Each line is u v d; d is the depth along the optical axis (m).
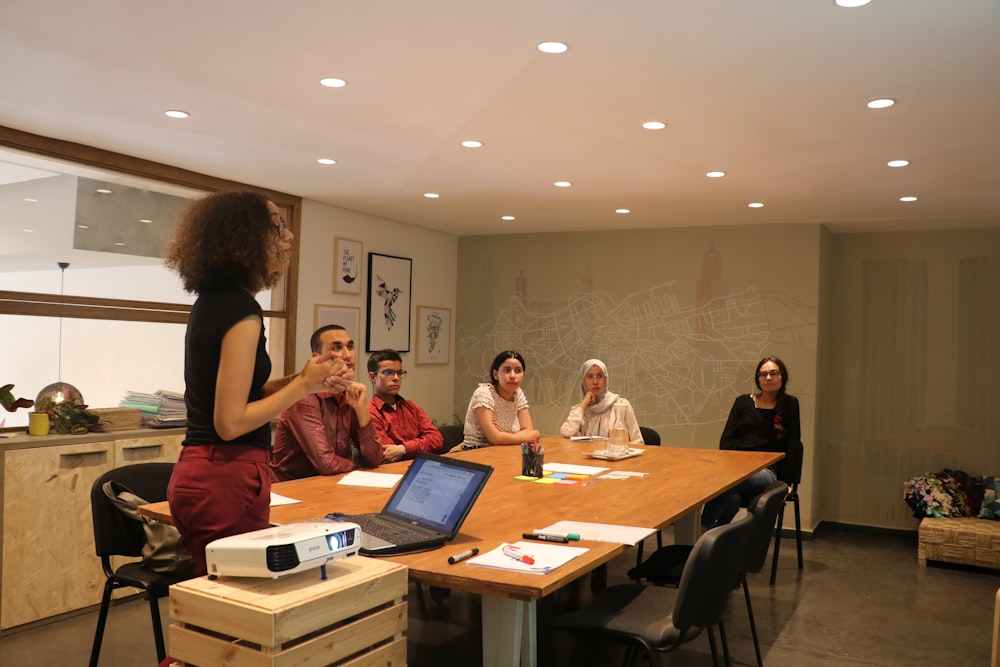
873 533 6.43
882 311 6.55
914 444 6.42
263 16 2.50
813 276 6.14
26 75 3.08
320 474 3.31
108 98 3.37
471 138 3.91
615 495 2.93
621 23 2.49
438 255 7.13
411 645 3.60
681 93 3.15
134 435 4.25
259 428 1.86
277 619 1.52
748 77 2.95
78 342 4.32
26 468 3.81
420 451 4.00
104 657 3.44
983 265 6.24
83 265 4.30
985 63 2.75
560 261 7.00
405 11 2.43
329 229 5.86
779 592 4.68
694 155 4.16
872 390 6.56
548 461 3.85
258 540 1.66
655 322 6.64
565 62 2.84
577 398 6.90
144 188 4.61
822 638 3.88
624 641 2.28
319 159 4.43
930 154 4.04
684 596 2.16
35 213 4.07
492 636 2.00
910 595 4.66
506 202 5.64
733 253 6.39
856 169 4.40
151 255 4.67
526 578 1.82
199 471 1.80
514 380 4.69
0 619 3.70
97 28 2.62
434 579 1.88
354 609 1.69
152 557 2.84
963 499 5.71
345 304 6.04
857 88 3.04
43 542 3.87
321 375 1.81
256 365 1.84
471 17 2.47
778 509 2.90
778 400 5.27
